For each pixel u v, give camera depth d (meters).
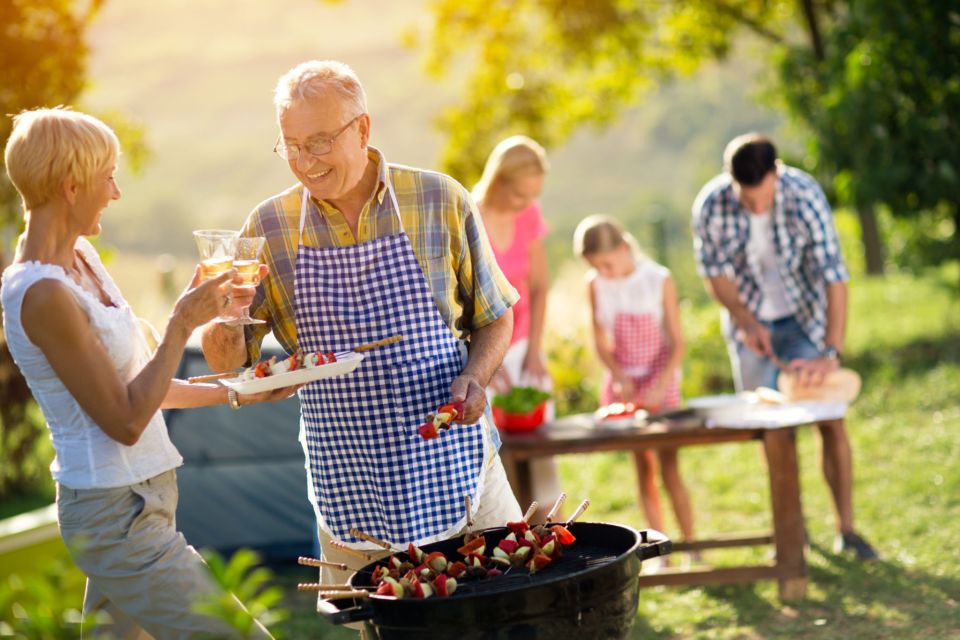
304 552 5.89
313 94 2.96
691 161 94.75
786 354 5.57
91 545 2.98
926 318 12.02
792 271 5.43
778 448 4.85
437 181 3.18
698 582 4.93
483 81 16.30
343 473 3.21
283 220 3.20
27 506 8.27
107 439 2.95
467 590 2.65
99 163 2.84
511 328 3.35
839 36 10.65
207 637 2.89
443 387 3.17
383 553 3.21
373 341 3.15
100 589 3.06
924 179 10.20
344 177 3.02
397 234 3.15
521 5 15.69
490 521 3.25
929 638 4.27
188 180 101.25
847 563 5.27
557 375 9.73
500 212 5.43
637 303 5.65
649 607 5.01
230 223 91.88
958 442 7.13
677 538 6.11
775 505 4.88
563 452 4.91
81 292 2.86
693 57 15.94
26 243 2.85
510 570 2.79
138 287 17.62
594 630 2.58
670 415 5.13
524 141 5.43
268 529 5.91
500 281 3.31
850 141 10.31
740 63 84.25
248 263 2.91
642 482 5.66
